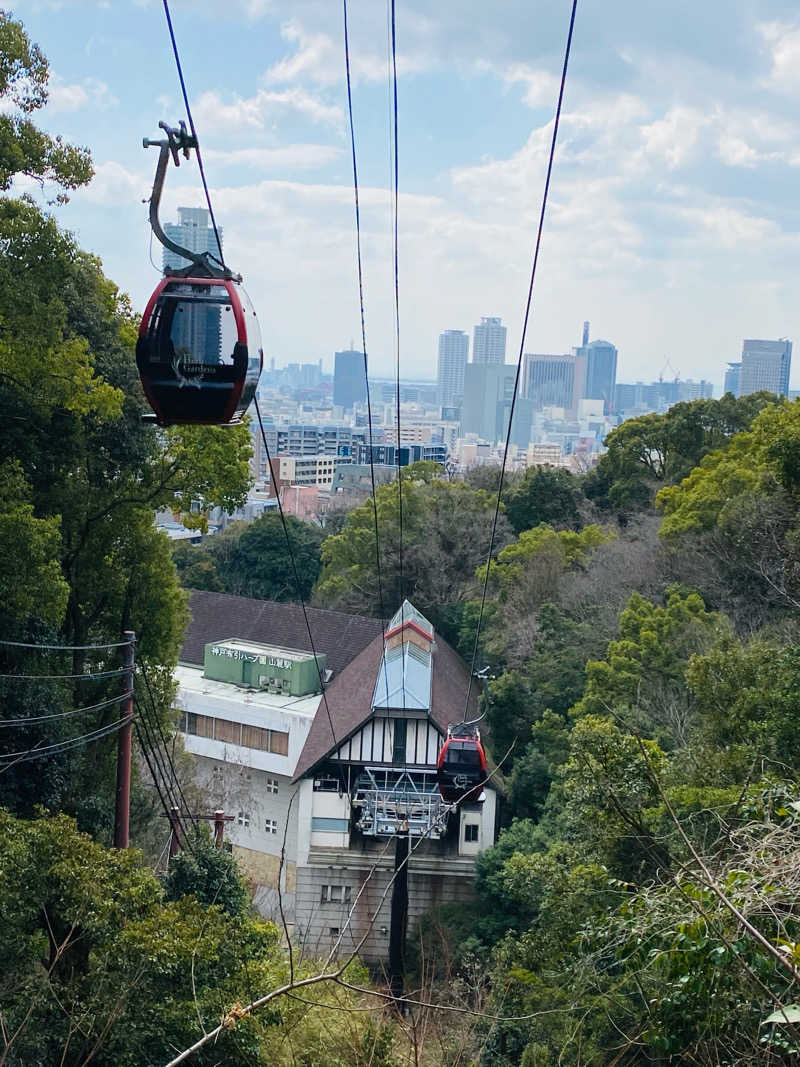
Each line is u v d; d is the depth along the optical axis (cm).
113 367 2472
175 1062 732
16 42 1927
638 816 1830
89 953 1473
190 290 1170
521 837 3044
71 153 2047
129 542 2734
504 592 4550
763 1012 916
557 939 1736
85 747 2580
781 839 974
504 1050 1623
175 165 1098
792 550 3275
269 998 801
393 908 2798
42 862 1476
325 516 7569
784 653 2336
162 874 2516
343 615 4844
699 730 2408
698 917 934
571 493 5828
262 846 3872
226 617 5034
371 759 3459
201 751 4097
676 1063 1239
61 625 2662
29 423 2322
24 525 2019
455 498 5538
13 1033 1308
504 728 3866
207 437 2622
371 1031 1477
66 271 2038
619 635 3788
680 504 4591
